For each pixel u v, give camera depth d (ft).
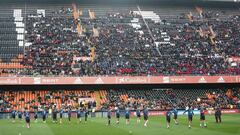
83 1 317.83
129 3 326.03
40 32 270.87
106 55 254.06
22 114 196.75
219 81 242.17
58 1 313.53
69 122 172.24
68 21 288.10
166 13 319.27
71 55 250.16
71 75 227.61
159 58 258.16
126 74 235.61
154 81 233.76
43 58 244.83
